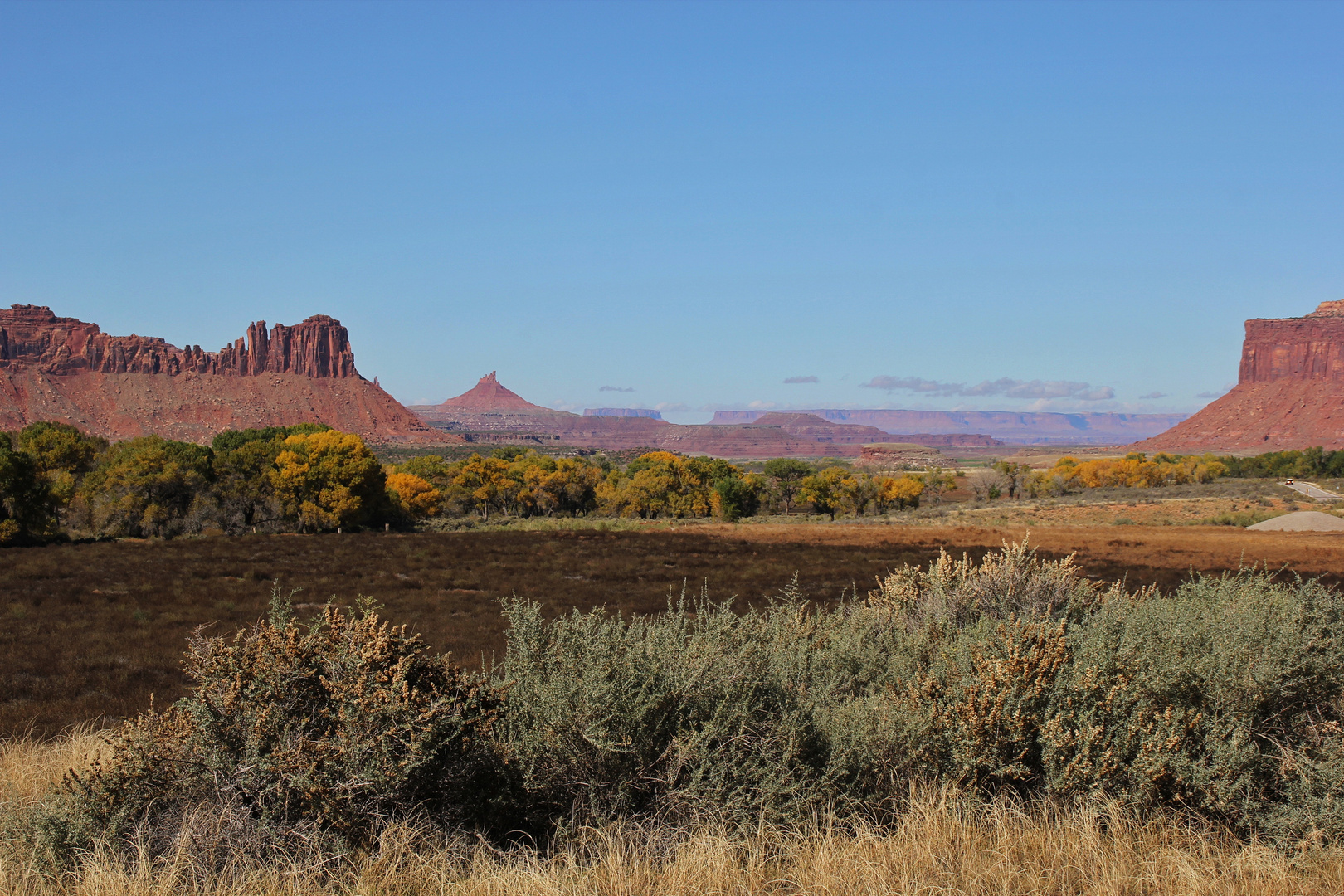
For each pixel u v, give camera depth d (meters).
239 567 33.00
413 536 54.22
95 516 53.47
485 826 4.88
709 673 5.32
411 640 5.05
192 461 57.72
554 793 5.04
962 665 5.86
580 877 4.22
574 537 52.91
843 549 43.50
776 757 5.17
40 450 57.59
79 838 4.56
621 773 5.00
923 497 110.31
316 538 51.44
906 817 4.83
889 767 5.36
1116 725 5.18
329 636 5.00
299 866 4.23
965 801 4.97
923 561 37.44
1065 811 4.97
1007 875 4.16
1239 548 41.38
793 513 98.62
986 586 8.24
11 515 45.38
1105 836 4.71
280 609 5.18
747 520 83.81
